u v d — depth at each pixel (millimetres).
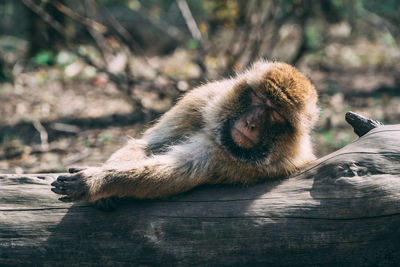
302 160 5062
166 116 5723
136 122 10562
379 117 10602
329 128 10273
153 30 17672
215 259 4227
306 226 4176
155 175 4555
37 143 9625
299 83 5027
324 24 15305
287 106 4871
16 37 16703
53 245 4285
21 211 4438
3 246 4289
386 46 16672
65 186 4223
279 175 4879
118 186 4441
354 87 12984
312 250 4172
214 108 5184
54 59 10836
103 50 11812
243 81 5160
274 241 4184
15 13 17125
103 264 4266
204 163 4844
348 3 13328
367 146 4445
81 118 10898
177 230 4266
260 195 4398
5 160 8812
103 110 11383
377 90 12672
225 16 11250
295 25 13289
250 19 11289
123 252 4254
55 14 11812
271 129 4926
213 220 4270
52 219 4375
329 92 12359
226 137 4973
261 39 11422
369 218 4125
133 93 10648
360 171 4277
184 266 4242
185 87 10953
